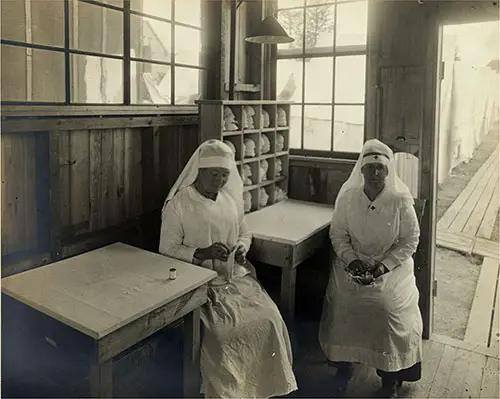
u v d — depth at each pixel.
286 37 2.55
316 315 2.86
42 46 1.95
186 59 2.76
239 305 2.03
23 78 1.90
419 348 2.21
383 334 2.10
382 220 2.28
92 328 1.41
